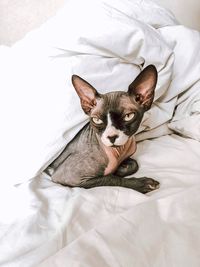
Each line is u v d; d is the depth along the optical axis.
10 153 0.38
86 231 0.29
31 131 0.37
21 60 0.45
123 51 0.40
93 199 0.33
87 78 0.38
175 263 0.24
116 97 0.36
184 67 0.47
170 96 0.46
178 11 0.67
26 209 0.33
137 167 0.39
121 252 0.25
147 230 0.26
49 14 0.66
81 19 0.42
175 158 0.41
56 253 0.25
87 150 0.36
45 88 0.39
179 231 0.26
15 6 0.67
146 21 0.49
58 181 0.37
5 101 0.41
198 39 0.49
